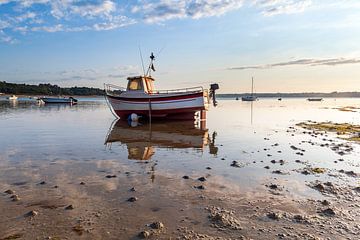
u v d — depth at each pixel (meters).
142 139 15.47
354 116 36.22
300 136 16.73
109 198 6.40
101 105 69.44
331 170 8.98
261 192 6.90
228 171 8.80
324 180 7.91
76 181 7.62
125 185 7.32
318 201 6.34
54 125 22.14
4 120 25.97
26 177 7.95
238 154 11.44
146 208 5.86
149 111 25.73
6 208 5.77
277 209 5.88
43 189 6.95
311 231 4.94
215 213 5.64
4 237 4.62
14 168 8.89
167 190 6.97
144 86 26.36
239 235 4.78
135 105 26.20
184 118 26.77
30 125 21.88
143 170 8.85
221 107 64.06
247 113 41.28
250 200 6.37
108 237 4.66
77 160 10.12
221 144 13.91
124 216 5.47
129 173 8.47
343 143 14.15
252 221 5.32
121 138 15.77
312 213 5.69
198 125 23.28
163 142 14.50
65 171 8.62
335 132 18.72
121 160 10.23
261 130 19.89
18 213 5.54
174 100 25.19
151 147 13.02
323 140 15.16
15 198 6.24
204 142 14.53
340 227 5.10
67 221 5.23
